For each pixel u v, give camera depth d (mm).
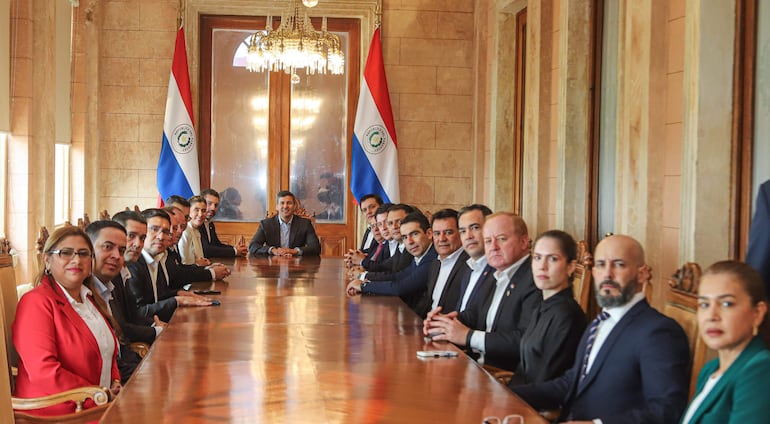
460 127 10109
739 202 4871
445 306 5113
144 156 9828
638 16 5602
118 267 4328
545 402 3320
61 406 3504
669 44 5410
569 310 3559
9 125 7234
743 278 2506
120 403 2727
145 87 9820
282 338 3891
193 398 2793
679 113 5258
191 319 4398
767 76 4633
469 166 10117
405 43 10047
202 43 10008
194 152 9508
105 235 4270
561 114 7027
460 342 3939
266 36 7672
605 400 3049
